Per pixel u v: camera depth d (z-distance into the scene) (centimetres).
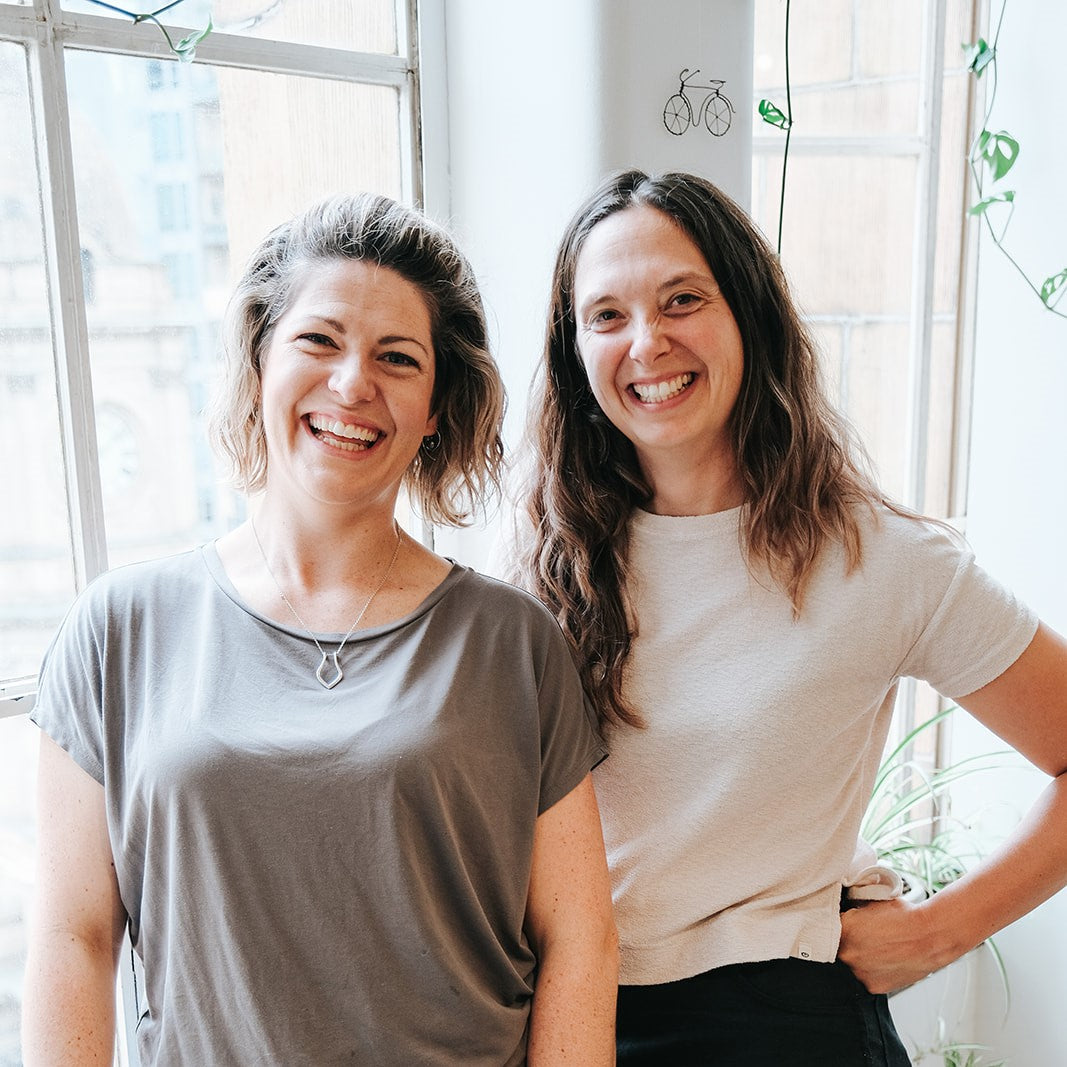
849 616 120
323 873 101
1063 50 180
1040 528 191
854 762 124
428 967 103
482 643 112
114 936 107
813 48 194
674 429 121
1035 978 197
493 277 158
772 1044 116
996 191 192
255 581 111
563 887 113
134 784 103
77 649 108
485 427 121
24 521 132
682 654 124
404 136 159
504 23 151
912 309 211
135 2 132
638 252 119
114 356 137
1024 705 122
